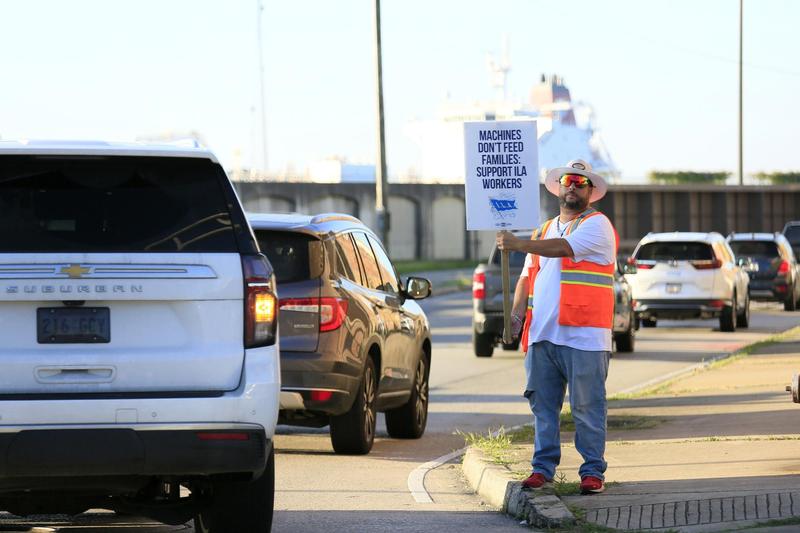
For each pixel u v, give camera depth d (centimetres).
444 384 5103
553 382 2420
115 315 1811
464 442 3538
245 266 1844
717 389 4456
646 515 2164
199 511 1986
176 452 1798
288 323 3072
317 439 3588
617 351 6475
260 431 1833
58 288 1789
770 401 3978
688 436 3259
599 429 2389
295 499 2592
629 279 7606
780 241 9925
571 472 2675
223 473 1852
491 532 2209
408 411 3591
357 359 3147
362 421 3222
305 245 3106
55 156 1822
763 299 9906
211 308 1830
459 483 2806
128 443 1786
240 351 1836
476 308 6194
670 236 7675
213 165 1864
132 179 1845
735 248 9938
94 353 1800
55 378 1792
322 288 3081
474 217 2539
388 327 3375
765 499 2216
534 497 2330
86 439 1778
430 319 9281
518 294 2503
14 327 1792
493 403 4481
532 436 3394
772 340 6556
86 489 1847
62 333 1798
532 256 2469
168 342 1822
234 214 1861
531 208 2530
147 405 1792
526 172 2531
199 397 1812
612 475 2616
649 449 3019
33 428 1770
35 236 1805
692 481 2477
